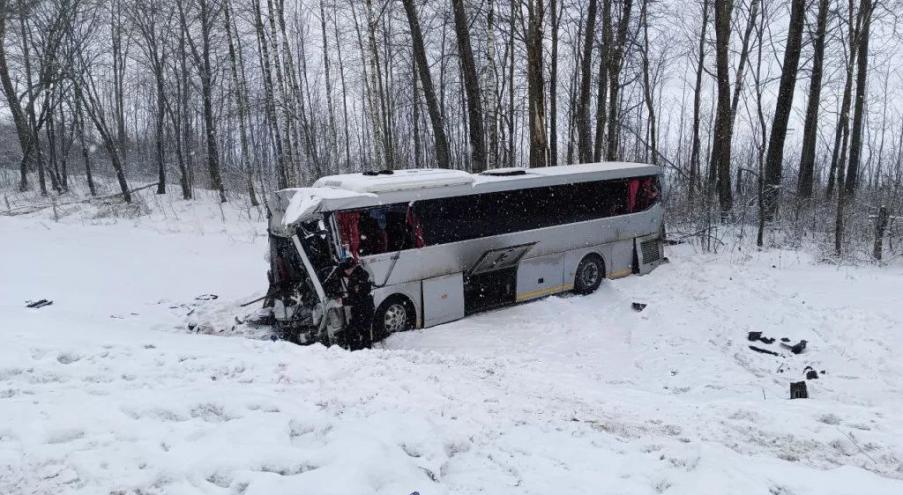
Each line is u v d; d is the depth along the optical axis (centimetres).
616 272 1534
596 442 559
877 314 1066
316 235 1072
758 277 1371
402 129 3922
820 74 2028
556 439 564
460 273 1239
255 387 635
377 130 1889
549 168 1522
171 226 2261
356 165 3991
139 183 3391
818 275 1384
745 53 2270
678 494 434
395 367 780
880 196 2012
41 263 1623
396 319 1167
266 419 531
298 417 534
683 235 1845
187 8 2855
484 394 713
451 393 691
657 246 1614
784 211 1939
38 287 1392
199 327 1156
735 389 844
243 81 2859
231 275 1625
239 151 4569
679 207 2095
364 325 1102
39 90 2836
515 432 582
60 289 1393
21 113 3084
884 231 1630
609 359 1016
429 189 1188
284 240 1167
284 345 841
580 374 922
